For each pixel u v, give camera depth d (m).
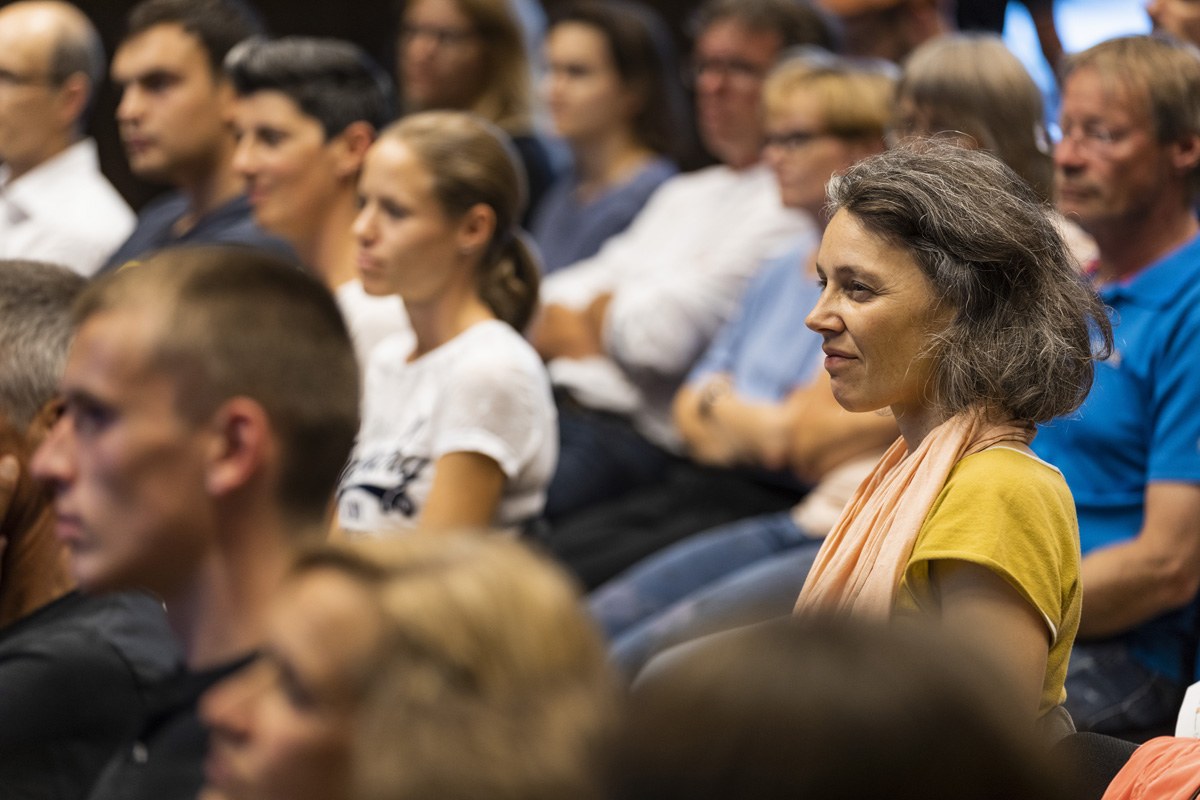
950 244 3.71
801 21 9.41
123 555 3.05
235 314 3.05
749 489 8.00
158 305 3.04
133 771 3.14
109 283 3.12
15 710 4.13
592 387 9.05
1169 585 5.45
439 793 1.87
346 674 2.11
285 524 3.10
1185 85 5.59
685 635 1.95
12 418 4.27
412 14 10.73
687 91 12.33
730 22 9.41
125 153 13.08
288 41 7.97
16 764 4.11
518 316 6.48
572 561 8.02
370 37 13.34
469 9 10.56
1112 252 5.85
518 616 2.01
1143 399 5.64
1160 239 5.75
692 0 12.56
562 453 8.75
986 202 3.75
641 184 10.08
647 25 10.37
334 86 7.85
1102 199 5.68
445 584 2.04
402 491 6.20
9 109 9.75
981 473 3.66
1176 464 5.48
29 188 9.80
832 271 3.85
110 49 13.04
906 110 6.57
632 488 8.82
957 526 3.60
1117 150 5.62
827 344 3.86
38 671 4.17
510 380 6.16
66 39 9.84
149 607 4.36
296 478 3.10
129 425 3.02
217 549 3.07
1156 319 5.62
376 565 2.15
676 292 8.94
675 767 1.62
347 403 3.17
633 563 7.94
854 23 9.14
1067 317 3.77
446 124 6.35
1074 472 5.79
